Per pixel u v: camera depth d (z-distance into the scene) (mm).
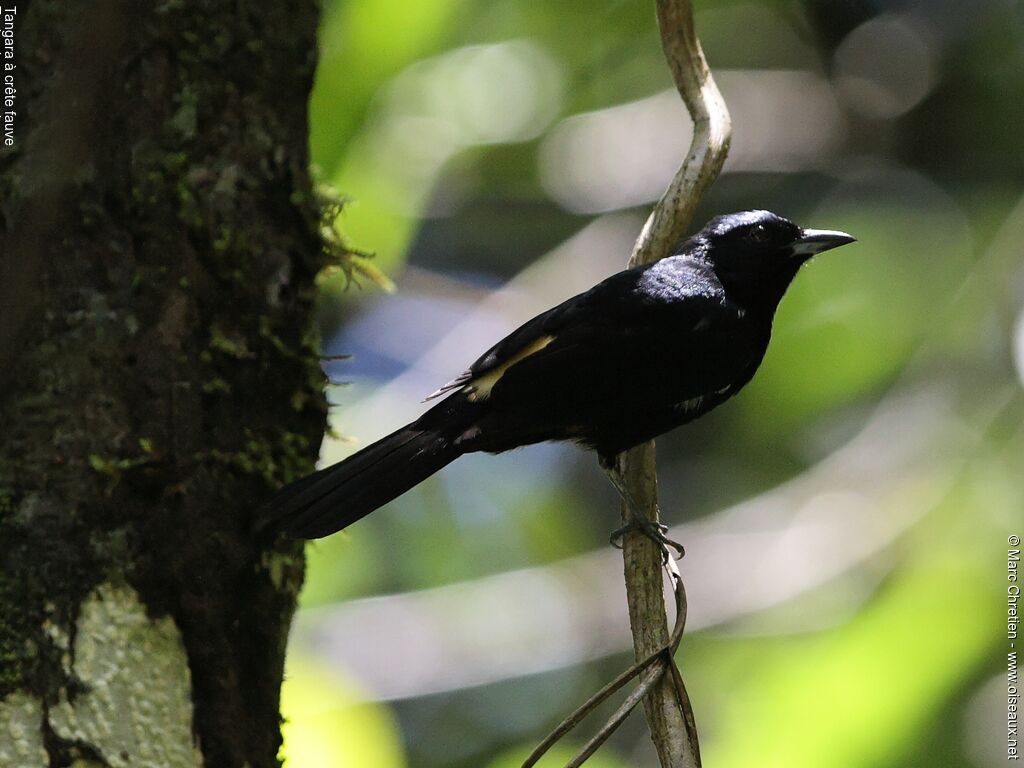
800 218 17719
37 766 5047
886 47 18297
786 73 18219
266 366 5828
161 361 5555
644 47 16500
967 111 17672
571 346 8023
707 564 13203
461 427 7445
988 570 10766
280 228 5953
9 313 4121
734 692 10602
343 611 13188
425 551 15562
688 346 8414
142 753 5156
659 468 17016
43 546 5254
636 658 6414
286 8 6059
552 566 14297
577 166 16719
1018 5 17641
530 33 15922
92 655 5188
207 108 5777
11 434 5367
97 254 5543
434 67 14547
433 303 15414
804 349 14117
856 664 9805
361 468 7023
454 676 13336
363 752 8477
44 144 5492
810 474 13398
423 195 14383
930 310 14188
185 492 5484
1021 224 13625
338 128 11391
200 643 5391
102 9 4223
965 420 12922
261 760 5484
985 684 10172
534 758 5535
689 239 9297
